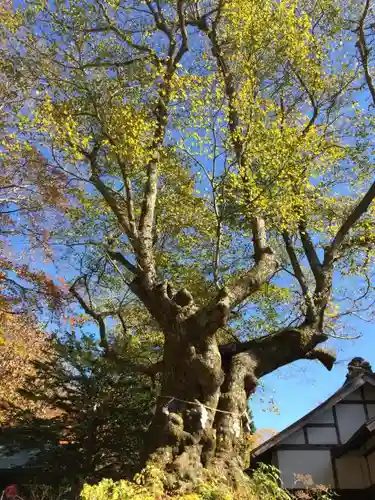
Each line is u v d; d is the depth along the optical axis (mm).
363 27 12383
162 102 10422
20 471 13461
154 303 9328
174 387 8242
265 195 10039
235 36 11250
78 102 10773
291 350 9961
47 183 14898
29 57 11008
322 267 11367
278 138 10211
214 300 8812
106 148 11117
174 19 12398
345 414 14703
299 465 14055
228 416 8289
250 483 7707
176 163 12156
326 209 12766
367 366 15492
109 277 14055
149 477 6867
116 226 12547
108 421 11820
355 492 13570
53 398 12328
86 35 11094
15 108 11016
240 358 9414
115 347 12805
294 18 10938
